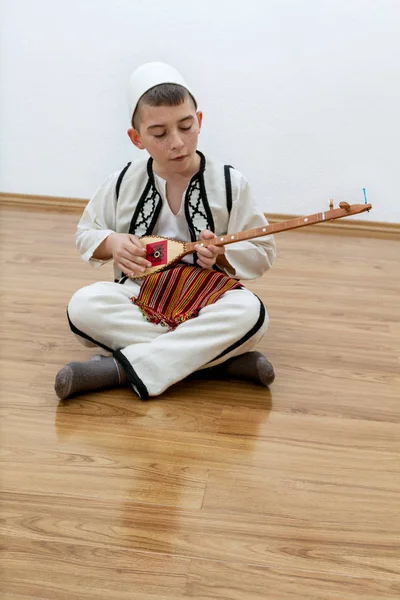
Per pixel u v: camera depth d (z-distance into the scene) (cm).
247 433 142
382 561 110
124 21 278
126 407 150
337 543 113
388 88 271
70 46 283
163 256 160
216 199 162
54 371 164
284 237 276
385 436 143
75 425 143
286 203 289
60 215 293
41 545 111
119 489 124
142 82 154
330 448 138
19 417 145
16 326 186
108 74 284
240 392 158
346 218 284
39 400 151
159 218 165
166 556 109
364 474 131
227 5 270
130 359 153
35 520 116
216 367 162
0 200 302
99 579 105
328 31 268
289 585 105
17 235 262
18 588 103
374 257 257
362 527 117
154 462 132
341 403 155
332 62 271
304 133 280
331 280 230
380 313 205
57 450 135
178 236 165
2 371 163
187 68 280
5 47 286
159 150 152
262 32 271
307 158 283
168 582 104
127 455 134
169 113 148
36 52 285
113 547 111
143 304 160
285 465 132
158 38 278
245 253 165
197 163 162
